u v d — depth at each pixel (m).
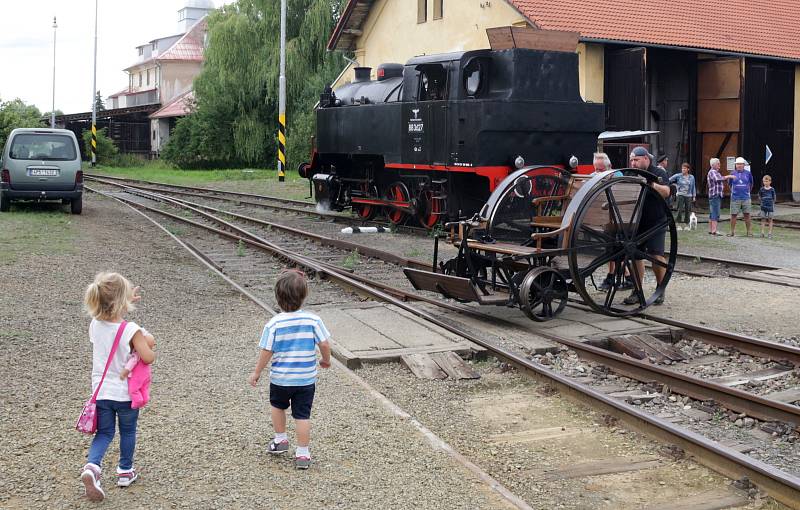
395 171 20.81
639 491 5.36
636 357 8.61
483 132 16.73
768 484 5.19
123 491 5.05
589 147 18.03
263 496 5.03
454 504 4.96
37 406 6.51
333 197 23.52
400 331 9.19
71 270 12.69
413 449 5.83
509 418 6.80
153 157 68.50
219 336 9.04
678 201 21.09
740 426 6.60
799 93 29.22
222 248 16.45
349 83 23.88
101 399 4.94
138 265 13.69
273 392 5.52
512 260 9.98
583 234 9.84
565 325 9.73
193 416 6.38
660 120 28.62
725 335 8.89
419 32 29.91
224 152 52.25
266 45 47.31
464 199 18.16
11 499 4.91
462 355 8.42
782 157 28.92
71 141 21.09
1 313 9.50
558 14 24.81
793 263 14.94
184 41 78.94
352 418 6.44
